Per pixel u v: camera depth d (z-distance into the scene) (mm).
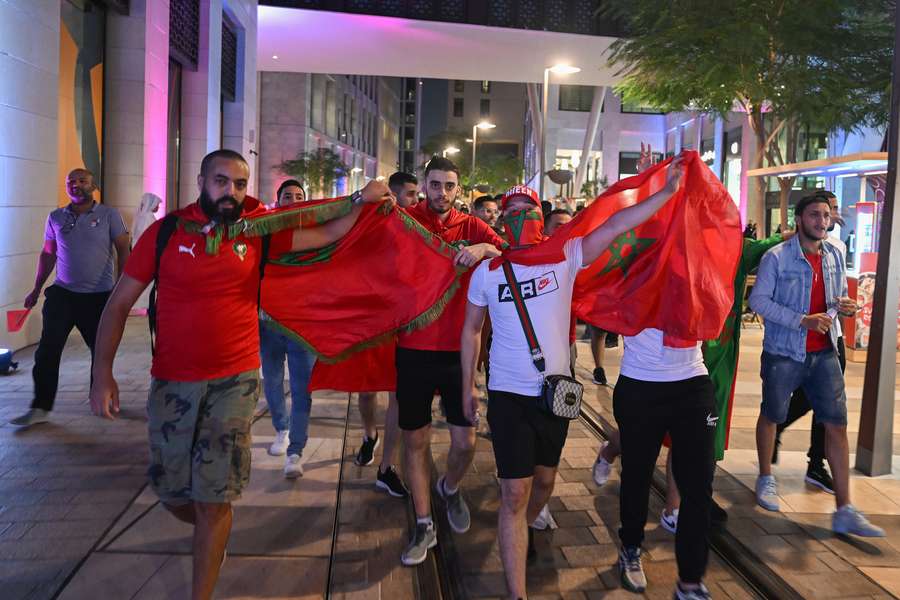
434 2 16812
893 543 3773
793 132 16391
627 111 43875
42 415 5484
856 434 5992
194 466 2750
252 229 2861
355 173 68625
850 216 19156
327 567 3383
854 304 4074
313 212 3051
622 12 14547
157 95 12641
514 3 17016
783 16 12148
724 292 3283
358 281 3561
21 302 8133
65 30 10477
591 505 4289
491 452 5289
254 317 2920
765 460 4328
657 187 3447
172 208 15141
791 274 4055
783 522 4043
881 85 12547
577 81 22953
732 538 3812
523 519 2984
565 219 5488
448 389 3686
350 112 68062
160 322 2768
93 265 5465
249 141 19734
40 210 8516
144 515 3861
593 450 5355
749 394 7402
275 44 20328
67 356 8055
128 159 12008
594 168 46656
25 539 3557
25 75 8078
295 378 4570
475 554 3611
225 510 2846
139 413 5859
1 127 7617
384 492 4355
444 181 4070
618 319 3379
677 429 3223
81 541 3545
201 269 2729
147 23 11992
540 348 2998
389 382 4309
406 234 3562
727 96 13070
